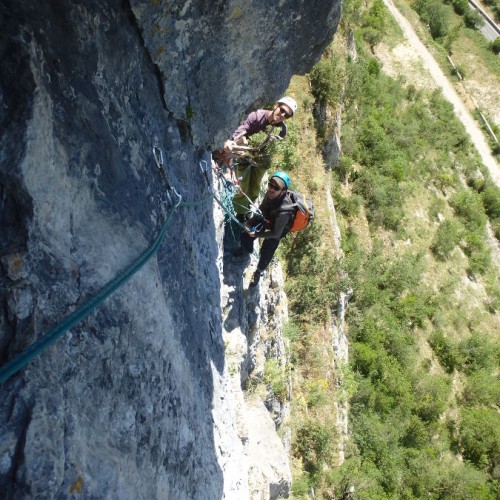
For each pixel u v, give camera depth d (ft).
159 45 11.42
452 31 129.90
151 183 11.18
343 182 66.85
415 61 108.88
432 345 74.69
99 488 7.03
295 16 13.67
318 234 39.81
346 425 45.47
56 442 6.30
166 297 11.66
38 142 6.95
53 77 7.76
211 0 11.55
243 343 21.08
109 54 9.70
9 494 5.74
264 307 26.55
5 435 5.86
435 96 106.01
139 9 10.48
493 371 79.05
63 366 7.00
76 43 8.55
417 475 60.95
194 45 12.24
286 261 39.27
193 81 12.98
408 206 81.20
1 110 6.58
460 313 80.02
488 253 90.17
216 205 18.39
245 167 21.76
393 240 73.46
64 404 6.74
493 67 129.59
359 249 64.59
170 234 12.24
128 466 7.99
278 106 19.49
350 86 67.05
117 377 8.38
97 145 8.91
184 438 11.22
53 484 6.10
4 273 6.39
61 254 7.36
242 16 12.42
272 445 24.73
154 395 9.68
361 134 74.38
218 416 15.19
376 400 60.03
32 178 6.88
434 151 97.50
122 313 8.73
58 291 7.10
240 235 22.38
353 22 97.14
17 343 6.32
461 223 91.86
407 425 63.67
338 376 41.75
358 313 61.11
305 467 35.50
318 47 15.71
